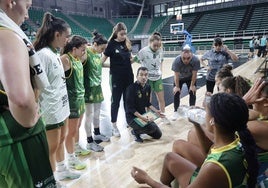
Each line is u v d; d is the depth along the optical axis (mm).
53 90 1671
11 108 658
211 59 3734
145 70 2887
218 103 958
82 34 18453
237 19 18922
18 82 631
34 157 800
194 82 3572
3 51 654
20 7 807
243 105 946
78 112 2188
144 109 3045
